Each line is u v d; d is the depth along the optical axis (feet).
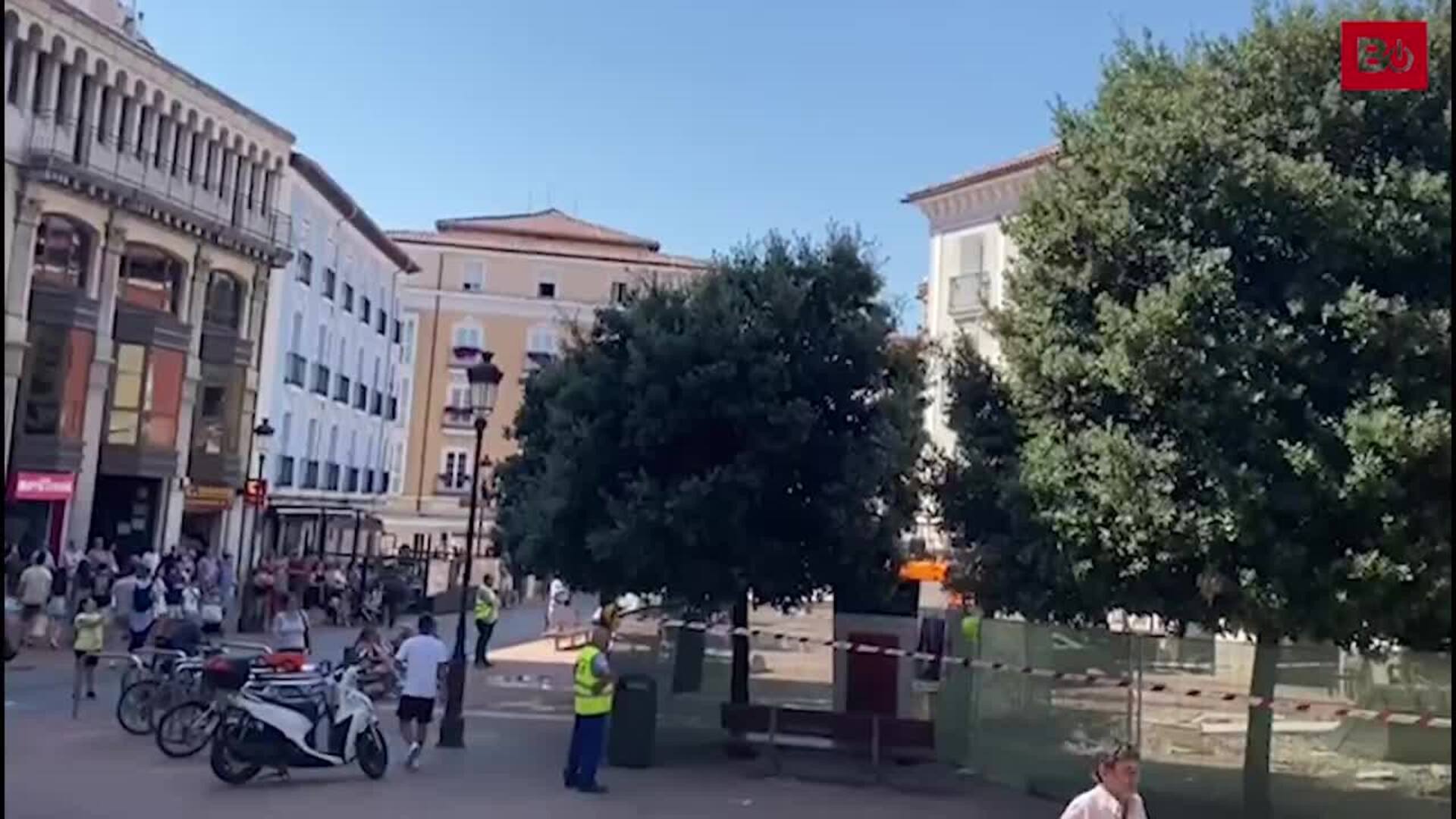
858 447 46.62
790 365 46.75
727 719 45.39
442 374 222.28
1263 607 33.65
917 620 47.98
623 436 47.42
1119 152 38.17
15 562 78.38
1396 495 32.14
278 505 131.03
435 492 220.23
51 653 71.15
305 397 141.08
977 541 42.96
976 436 42.60
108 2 116.98
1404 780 34.88
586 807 37.06
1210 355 34.35
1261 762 37.11
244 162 121.80
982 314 51.70
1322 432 33.35
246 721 38.45
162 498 108.58
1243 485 33.19
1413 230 33.99
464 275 224.94
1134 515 34.45
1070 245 39.45
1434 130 36.06
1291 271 35.86
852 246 49.55
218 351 117.39
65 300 95.20
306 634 62.49
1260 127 36.83
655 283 53.93
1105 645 40.88
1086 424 38.24
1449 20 35.35
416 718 42.60
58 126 94.58
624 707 44.62
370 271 169.17
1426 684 34.40
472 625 111.65
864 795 40.93
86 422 97.71
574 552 49.21
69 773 38.68
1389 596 32.86
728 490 44.55
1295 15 37.58
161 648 51.67
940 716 46.29
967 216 119.55
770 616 66.90
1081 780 40.60
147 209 103.91
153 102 105.81
